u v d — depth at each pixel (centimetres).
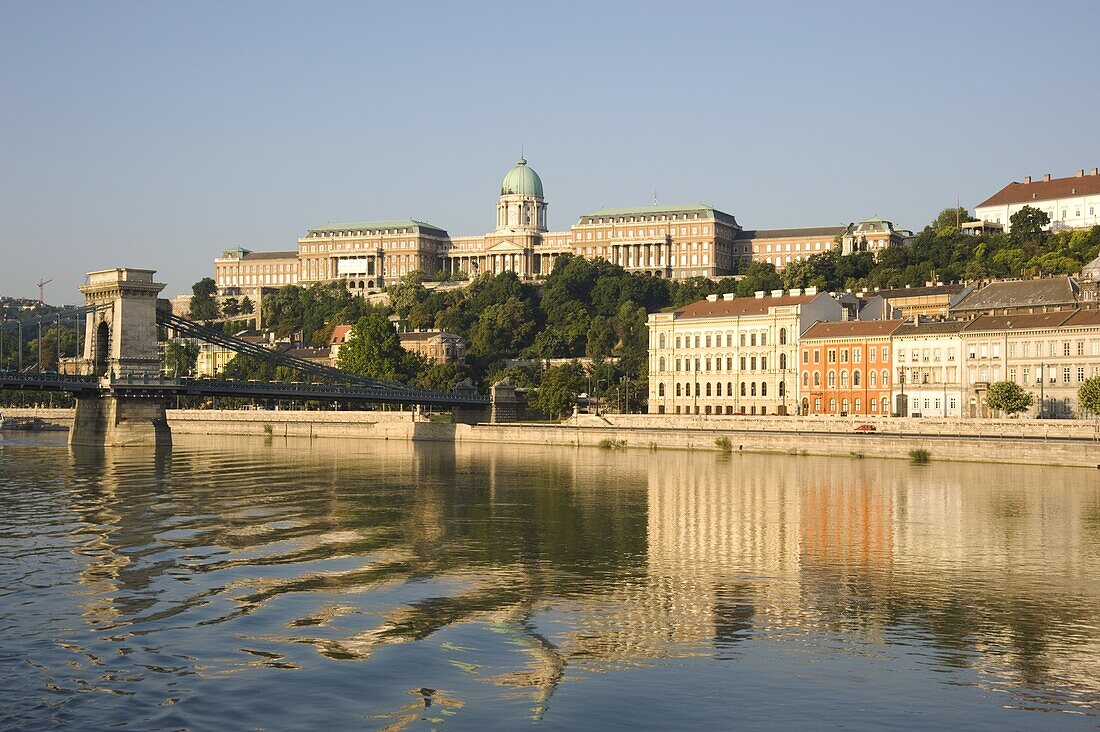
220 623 5912
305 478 13238
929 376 19150
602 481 12744
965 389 18550
